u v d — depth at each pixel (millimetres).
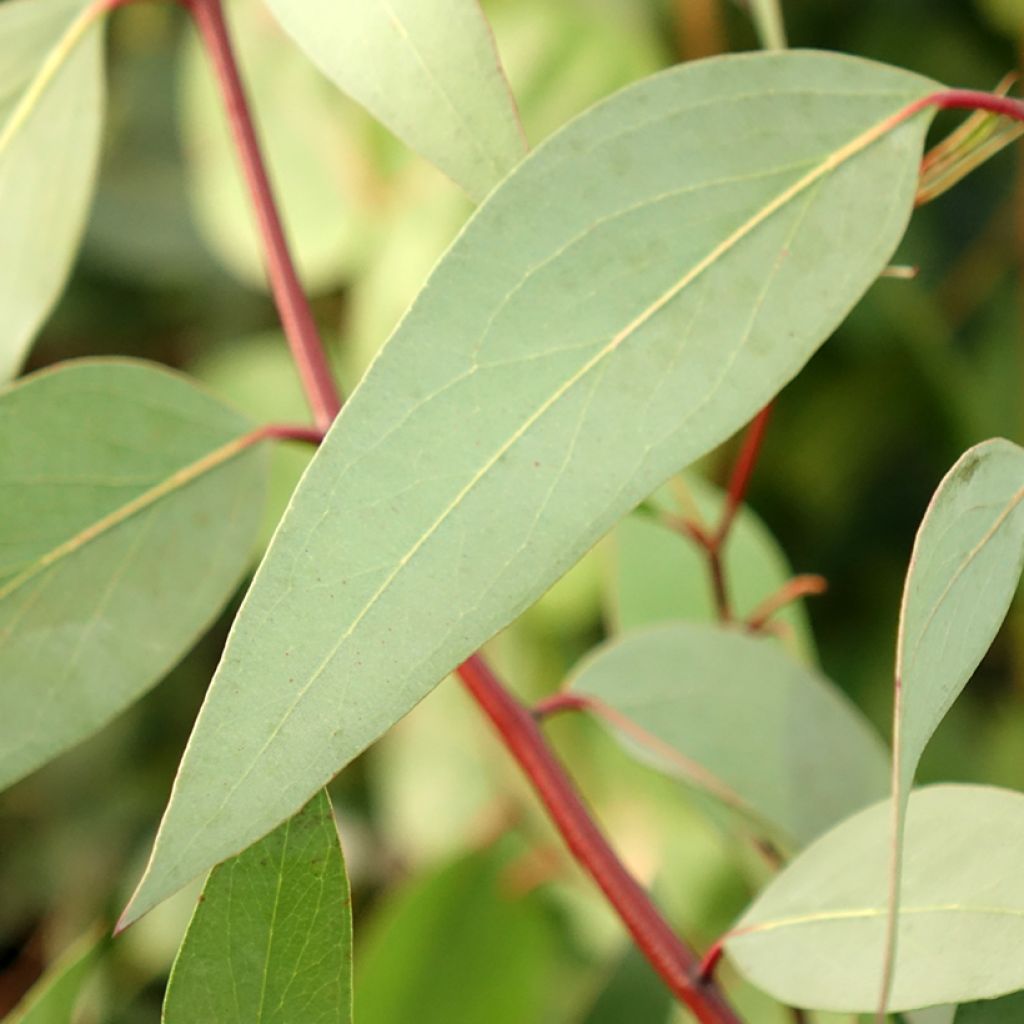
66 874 885
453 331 385
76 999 459
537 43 757
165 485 434
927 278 873
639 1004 525
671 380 388
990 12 814
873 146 396
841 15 854
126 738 901
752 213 393
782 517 853
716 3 803
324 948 391
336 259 829
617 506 384
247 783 372
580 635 784
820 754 473
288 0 404
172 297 967
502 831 667
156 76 941
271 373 814
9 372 459
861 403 840
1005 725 805
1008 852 403
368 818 867
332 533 379
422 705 795
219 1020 389
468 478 383
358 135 814
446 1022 604
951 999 397
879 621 853
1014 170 879
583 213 390
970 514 382
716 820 491
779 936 417
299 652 376
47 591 427
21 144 459
